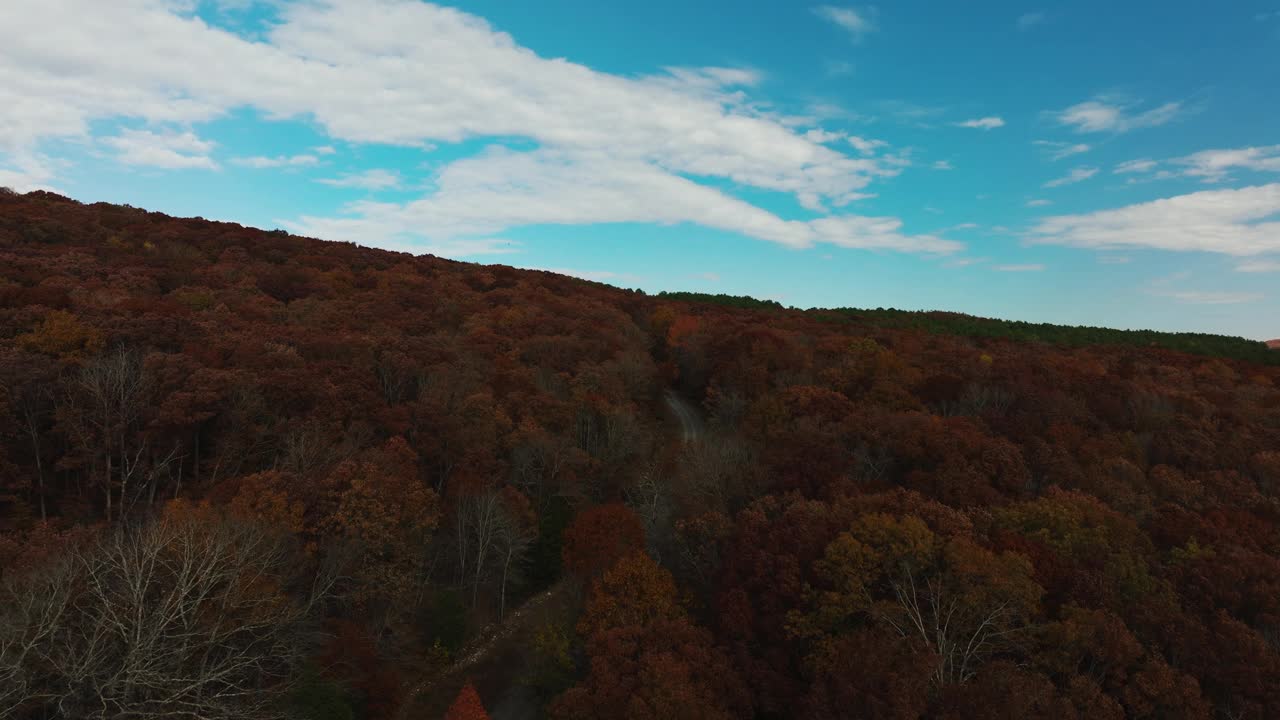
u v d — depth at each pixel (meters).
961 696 28.70
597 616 39.50
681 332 108.94
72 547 29.83
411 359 64.25
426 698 40.34
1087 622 32.81
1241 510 49.25
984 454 54.56
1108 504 49.25
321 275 99.88
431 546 49.78
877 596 37.12
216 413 47.00
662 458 72.06
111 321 53.03
